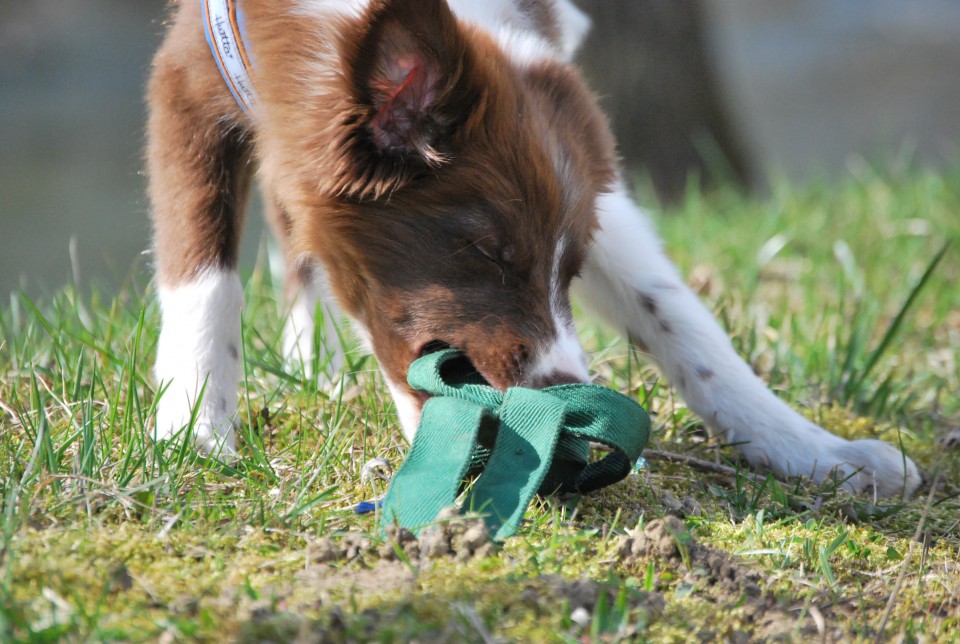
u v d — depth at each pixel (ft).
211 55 20.44
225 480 17.99
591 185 19.08
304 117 17.88
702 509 18.15
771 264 38.14
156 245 21.57
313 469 18.42
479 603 13.75
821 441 21.20
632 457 16.67
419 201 17.69
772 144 90.33
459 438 15.99
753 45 111.45
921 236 39.65
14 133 84.84
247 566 14.78
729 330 27.76
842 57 106.93
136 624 12.90
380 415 20.54
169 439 18.62
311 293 25.85
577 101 19.76
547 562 15.14
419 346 17.97
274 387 23.31
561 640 13.15
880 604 15.56
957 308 34.04
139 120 85.46
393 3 16.42
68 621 12.75
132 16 105.19
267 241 36.60
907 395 26.68
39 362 23.59
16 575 13.70
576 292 23.13
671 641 13.76
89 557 14.61
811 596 15.34
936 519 19.11
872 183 48.16
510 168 17.66
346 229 18.12
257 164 21.40
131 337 23.86
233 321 20.93
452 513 15.44
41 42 100.17
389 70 16.98
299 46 18.16
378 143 17.38
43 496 16.39
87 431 17.60
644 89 51.90
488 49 18.81
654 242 22.80
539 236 17.79
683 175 53.06
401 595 13.85
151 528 15.84
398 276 17.99
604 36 51.26
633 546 15.67
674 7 51.75
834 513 19.01
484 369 17.54
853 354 26.22
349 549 15.15
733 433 21.58
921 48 107.55
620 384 25.02
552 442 15.89
